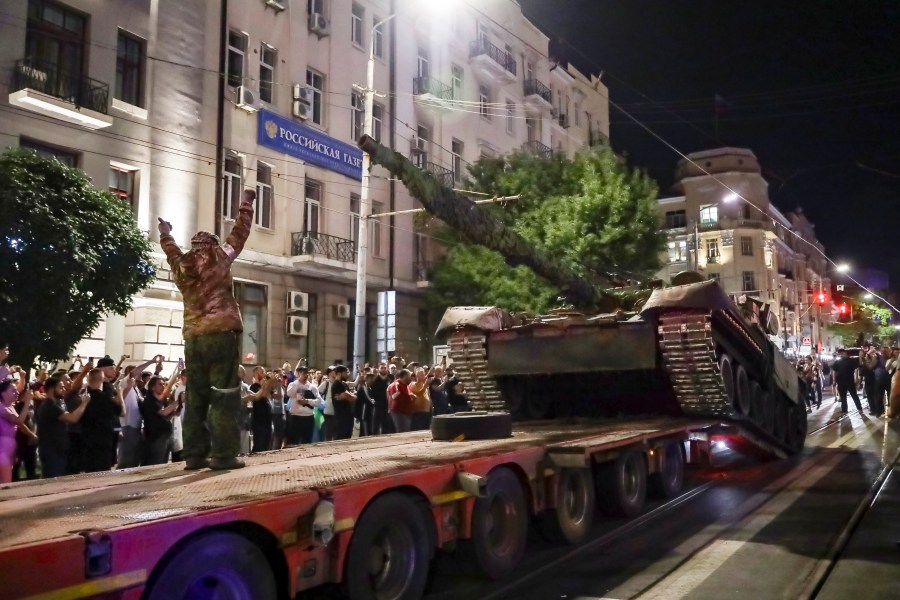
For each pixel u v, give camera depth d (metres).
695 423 10.80
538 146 36.28
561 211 25.81
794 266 65.94
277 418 13.03
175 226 19.38
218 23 21.00
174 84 19.56
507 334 12.01
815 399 27.44
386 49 27.88
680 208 59.25
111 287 13.53
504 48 35.81
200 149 20.19
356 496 4.89
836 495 9.84
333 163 24.48
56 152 17.02
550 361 11.58
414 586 5.38
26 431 9.12
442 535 5.84
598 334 11.25
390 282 26.83
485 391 12.44
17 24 16.11
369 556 5.01
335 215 24.64
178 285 6.13
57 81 16.64
